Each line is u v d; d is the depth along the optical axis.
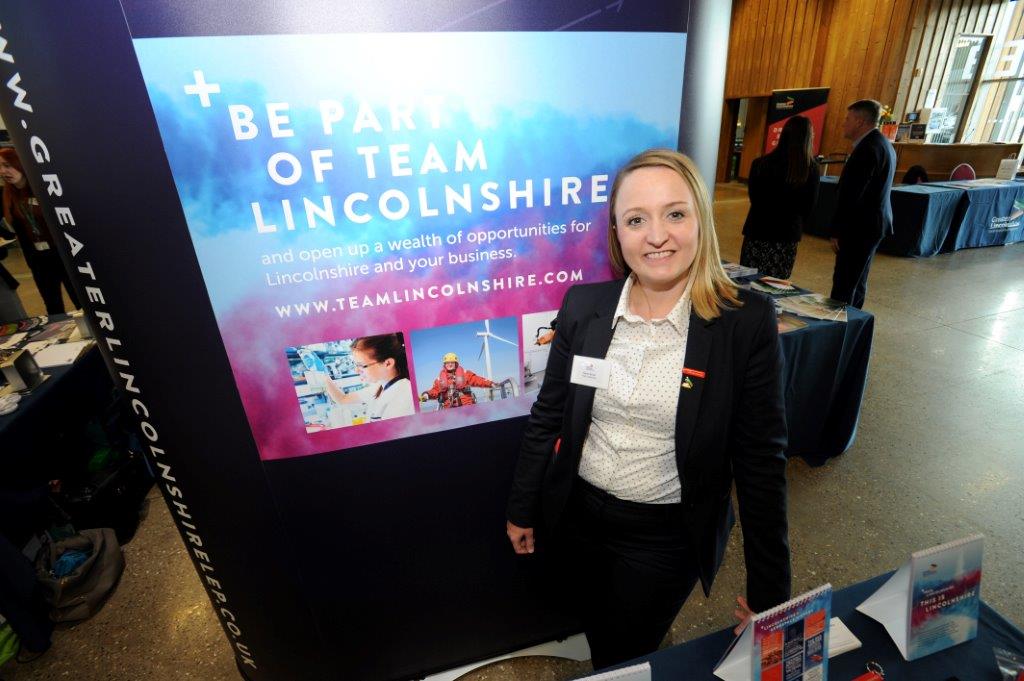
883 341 3.47
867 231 3.02
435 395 1.14
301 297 0.98
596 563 1.10
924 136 6.47
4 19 0.76
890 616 0.85
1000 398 2.80
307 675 1.43
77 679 1.59
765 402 0.86
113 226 0.88
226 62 0.80
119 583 1.92
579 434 0.98
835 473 2.32
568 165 1.01
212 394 1.03
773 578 0.93
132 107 0.81
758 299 0.86
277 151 0.87
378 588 1.34
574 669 1.57
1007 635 0.85
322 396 1.07
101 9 0.75
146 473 2.37
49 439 1.89
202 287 0.94
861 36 6.98
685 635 1.65
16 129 0.84
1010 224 5.63
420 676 1.52
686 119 1.05
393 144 0.91
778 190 2.98
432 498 1.26
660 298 0.92
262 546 1.20
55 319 2.57
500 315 1.10
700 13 0.98
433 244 1.00
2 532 1.64
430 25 0.85
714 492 0.94
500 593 1.46
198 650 1.66
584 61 0.94
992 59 6.95
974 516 2.04
